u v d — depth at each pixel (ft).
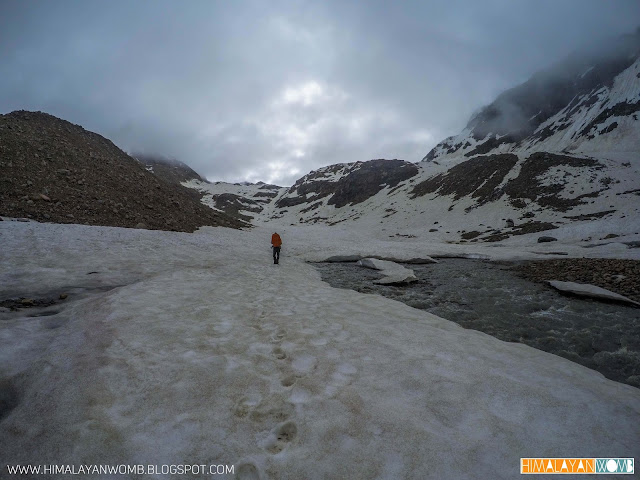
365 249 93.56
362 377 15.67
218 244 75.46
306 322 23.99
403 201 266.77
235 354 17.72
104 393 13.06
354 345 19.63
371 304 31.07
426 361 17.35
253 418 12.59
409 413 12.78
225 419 12.33
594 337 26.71
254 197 531.09
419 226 194.49
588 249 83.10
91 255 46.16
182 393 13.55
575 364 18.89
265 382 15.10
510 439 11.53
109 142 134.72
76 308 24.52
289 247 96.43
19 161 72.69
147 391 13.48
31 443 10.66
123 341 17.81
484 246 113.50
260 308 27.68
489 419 12.53
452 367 16.71
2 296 28.66
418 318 26.68
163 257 52.21
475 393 14.23
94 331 19.01
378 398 13.83
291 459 10.72
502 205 184.14
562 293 41.75
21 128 88.99
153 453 10.46
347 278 53.42
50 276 35.37
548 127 435.12
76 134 113.91
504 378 15.62
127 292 28.78
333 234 169.27
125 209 78.74
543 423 12.44
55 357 15.71
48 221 60.18
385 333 21.88
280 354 18.47
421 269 65.41
